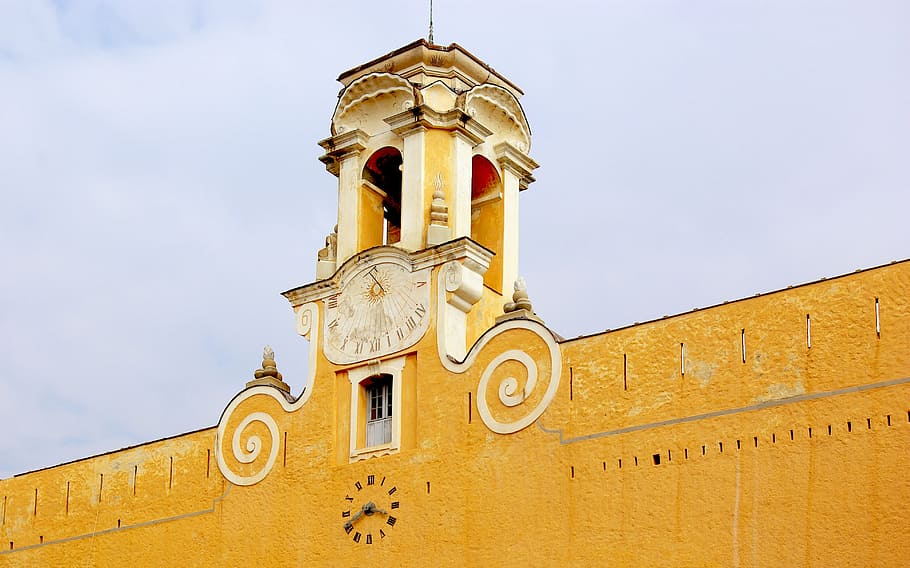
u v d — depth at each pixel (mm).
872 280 41281
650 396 43906
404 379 49344
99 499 55906
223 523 51969
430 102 52906
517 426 46062
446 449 47406
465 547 45969
